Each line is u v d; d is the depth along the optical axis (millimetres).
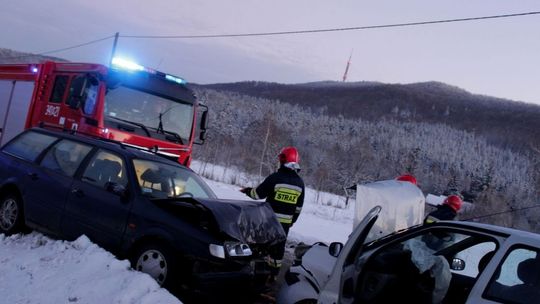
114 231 5941
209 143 62531
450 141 149500
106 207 6086
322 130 117062
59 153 7047
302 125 117312
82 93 10742
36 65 12672
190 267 5449
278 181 7176
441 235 4484
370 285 4465
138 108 11062
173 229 5566
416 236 4359
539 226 28375
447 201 8047
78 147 6938
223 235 5531
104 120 10438
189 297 5605
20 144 7637
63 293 4895
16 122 12836
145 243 5723
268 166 47625
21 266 5473
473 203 45094
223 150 61625
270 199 7191
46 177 6816
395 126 171125
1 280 5148
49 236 6754
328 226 17000
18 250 6203
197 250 5398
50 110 11805
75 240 6082
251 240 5848
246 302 5844
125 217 5902
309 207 27188
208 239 5445
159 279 5500
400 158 100625
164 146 11258
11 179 7145
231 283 5488
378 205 4805
